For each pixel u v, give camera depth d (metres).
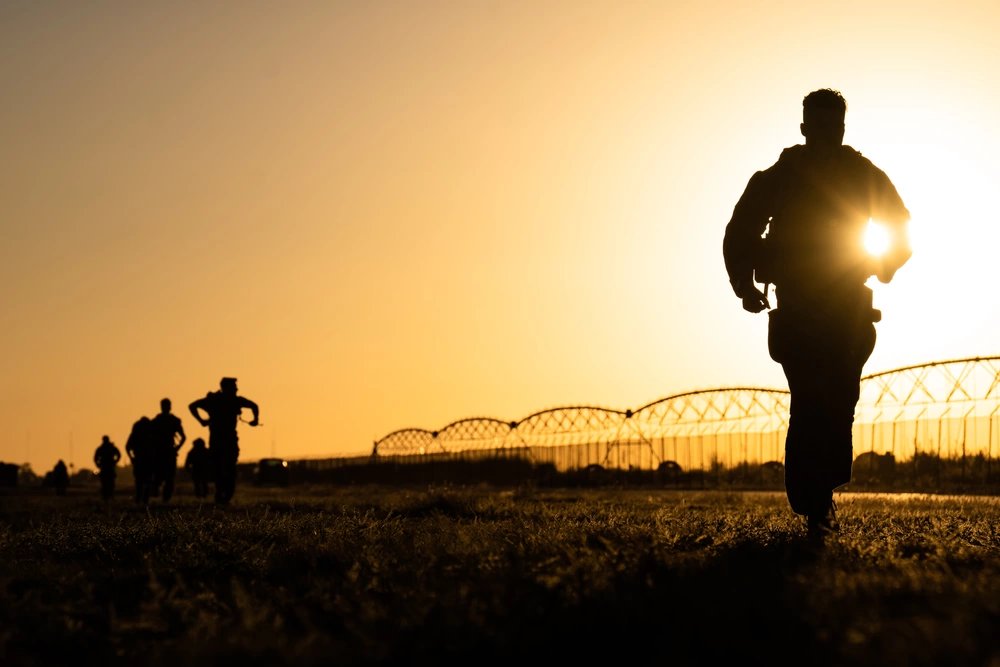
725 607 5.62
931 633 4.57
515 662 4.91
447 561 8.15
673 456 60.25
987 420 45.16
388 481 79.06
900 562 7.57
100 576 8.61
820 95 9.98
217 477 25.62
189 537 11.09
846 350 9.80
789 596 5.83
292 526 12.12
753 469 57.03
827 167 9.91
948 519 12.33
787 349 9.89
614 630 5.29
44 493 57.53
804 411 9.87
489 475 70.12
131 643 5.77
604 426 63.75
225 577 8.53
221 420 25.66
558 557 7.43
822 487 9.87
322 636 5.41
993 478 44.53
